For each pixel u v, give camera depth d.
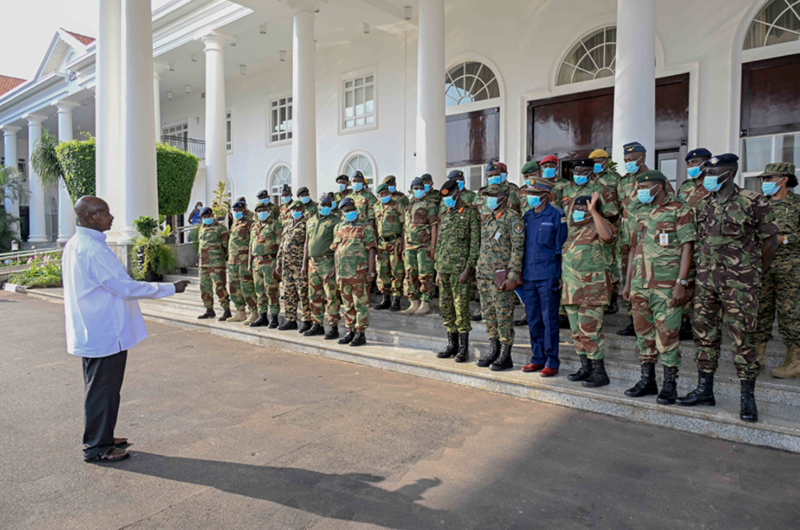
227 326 7.87
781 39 8.47
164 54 15.61
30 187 26.08
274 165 17.47
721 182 3.82
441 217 5.68
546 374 4.86
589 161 5.21
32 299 12.59
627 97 6.80
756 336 4.57
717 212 3.86
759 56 8.59
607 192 5.64
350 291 6.32
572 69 10.80
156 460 3.58
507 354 5.11
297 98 11.40
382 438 3.87
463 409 4.45
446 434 3.92
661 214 4.14
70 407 4.75
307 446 3.76
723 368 4.63
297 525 2.73
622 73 6.85
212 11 13.54
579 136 10.71
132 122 11.65
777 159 8.57
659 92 9.68
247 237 7.89
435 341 6.10
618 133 6.92
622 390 4.41
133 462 3.55
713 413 3.80
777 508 2.82
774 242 3.79
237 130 18.73
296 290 7.41
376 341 6.64
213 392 5.11
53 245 25.33
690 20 9.25
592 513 2.80
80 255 3.51
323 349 6.44
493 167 4.89
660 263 4.08
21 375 5.85
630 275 4.43
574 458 3.47
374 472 3.33
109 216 3.71
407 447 3.70
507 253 4.98
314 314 7.01
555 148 11.06
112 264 3.56
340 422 4.21
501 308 5.00
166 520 2.80
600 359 4.51
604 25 10.25
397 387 5.12
